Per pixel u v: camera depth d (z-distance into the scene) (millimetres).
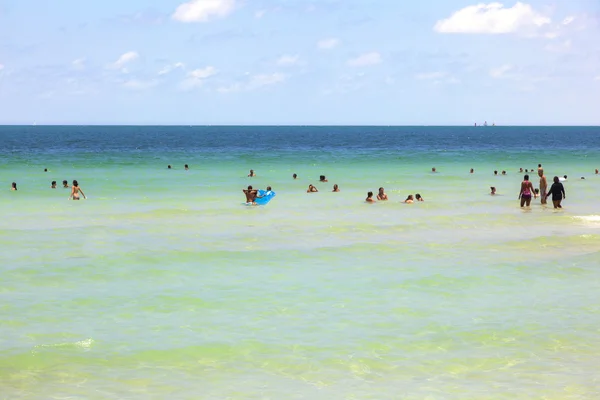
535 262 24656
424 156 96125
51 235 29812
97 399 13195
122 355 15477
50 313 18453
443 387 13797
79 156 92125
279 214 36781
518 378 14219
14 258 25000
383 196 42906
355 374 14469
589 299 19859
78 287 21109
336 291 20719
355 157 93188
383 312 18625
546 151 114562
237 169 69500
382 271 23359
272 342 16312
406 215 36500
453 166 75312
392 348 15953
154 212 37281
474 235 30250
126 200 42719
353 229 31844
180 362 15109
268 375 14422
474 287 21219
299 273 23062
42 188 48875
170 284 21531
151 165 74438
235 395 13445
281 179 58000
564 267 23859
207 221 34219
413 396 13375
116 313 18484
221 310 18781
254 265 24219
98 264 24172
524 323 17672
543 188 40688
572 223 33688
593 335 16750
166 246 27531
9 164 74250
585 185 52781
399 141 179125
